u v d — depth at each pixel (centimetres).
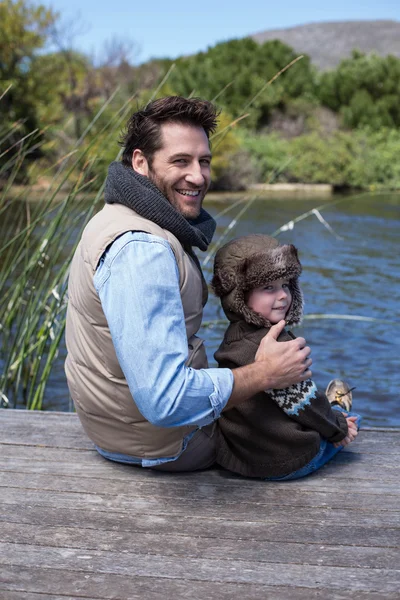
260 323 214
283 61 3578
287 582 181
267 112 3319
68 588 178
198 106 205
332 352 595
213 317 679
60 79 2409
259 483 230
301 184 2822
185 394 188
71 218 505
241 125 3189
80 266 202
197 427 221
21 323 439
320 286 917
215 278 219
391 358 583
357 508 217
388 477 236
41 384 416
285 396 216
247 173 2627
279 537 201
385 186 2875
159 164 204
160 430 212
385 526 207
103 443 227
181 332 190
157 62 3462
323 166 2794
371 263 1112
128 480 232
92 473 236
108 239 192
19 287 452
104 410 214
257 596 175
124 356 187
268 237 220
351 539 200
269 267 209
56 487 227
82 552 193
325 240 1391
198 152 205
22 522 208
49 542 198
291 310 221
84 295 200
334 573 185
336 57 9250
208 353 569
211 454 236
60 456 248
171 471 237
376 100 3609
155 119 204
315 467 234
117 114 427
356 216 1845
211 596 175
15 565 187
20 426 274
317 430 223
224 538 200
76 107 2262
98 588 178
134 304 185
